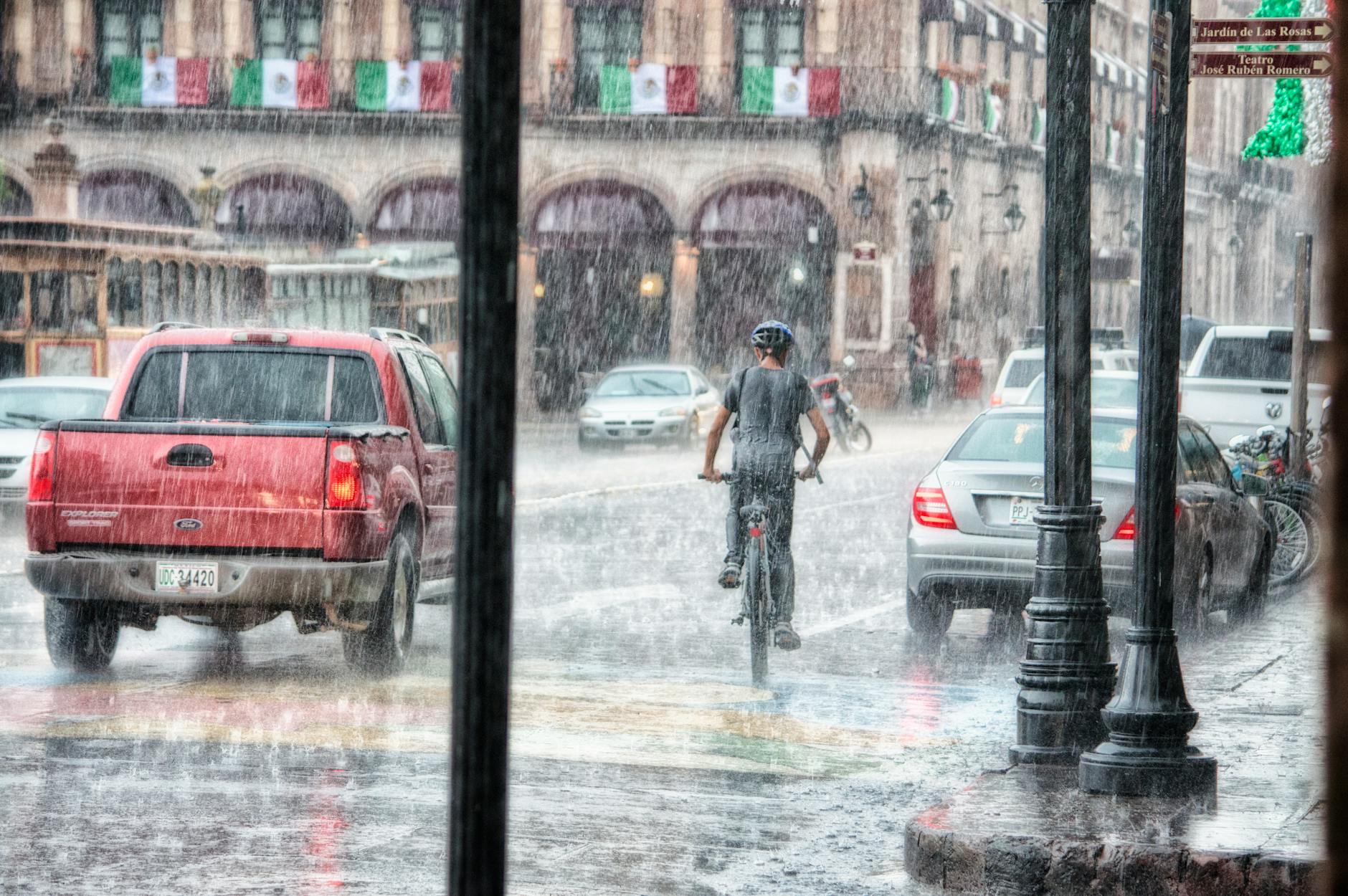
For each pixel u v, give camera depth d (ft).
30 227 182.70
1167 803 46.47
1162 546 48.73
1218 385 146.92
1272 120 122.42
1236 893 39.68
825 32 350.02
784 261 353.51
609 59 354.33
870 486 186.29
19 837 45.62
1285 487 111.24
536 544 128.16
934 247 371.15
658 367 250.78
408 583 75.56
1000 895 41.50
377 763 55.62
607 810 50.08
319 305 245.45
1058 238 54.54
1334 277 10.09
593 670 75.46
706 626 89.81
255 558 70.59
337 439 70.64
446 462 82.23
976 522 84.58
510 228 17.93
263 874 42.22
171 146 347.36
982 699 70.18
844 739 61.26
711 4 350.84
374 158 347.97
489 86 17.78
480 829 18.10
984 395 397.80
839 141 349.82
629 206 353.51
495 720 18.10
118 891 40.65
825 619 93.86
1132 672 48.80
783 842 46.75
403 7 347.56
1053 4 53.57
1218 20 92.84
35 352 182.60
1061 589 54.60
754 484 73.61
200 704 65.92
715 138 351.67
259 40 349.82
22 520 136.05
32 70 345.92
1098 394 151.33
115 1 347.15
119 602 71.56
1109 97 460.55
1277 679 72.18
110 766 54.60
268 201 347.97
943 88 362.33
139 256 190.39
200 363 78.18
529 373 350.64
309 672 74.54
